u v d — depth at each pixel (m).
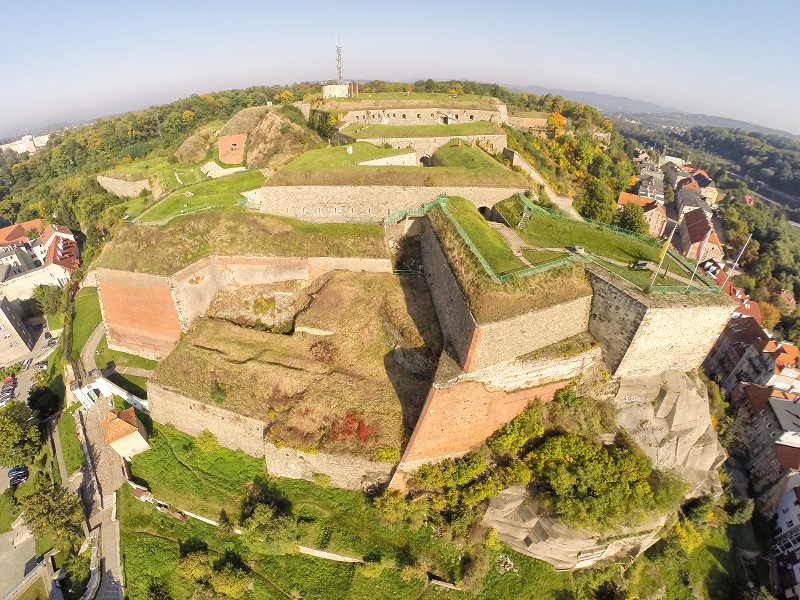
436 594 27.53
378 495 30.61
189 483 33.50
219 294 43.47
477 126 64.69
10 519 37.72
